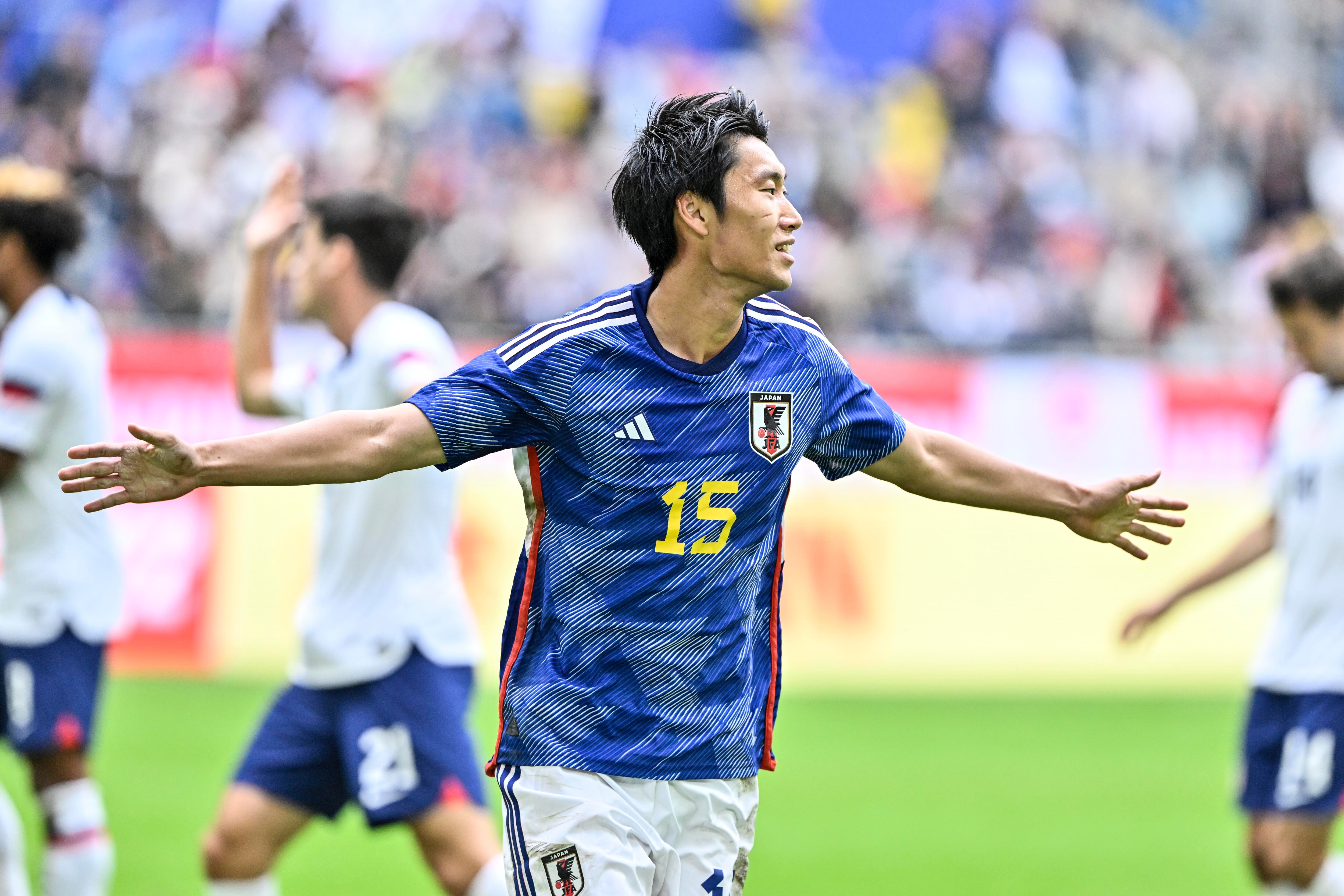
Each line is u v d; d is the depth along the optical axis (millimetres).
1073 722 36406
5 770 27797
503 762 10898
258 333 17562
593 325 10477
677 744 10648
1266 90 59906
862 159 56344
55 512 16891
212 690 35594
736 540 10703
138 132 51312
